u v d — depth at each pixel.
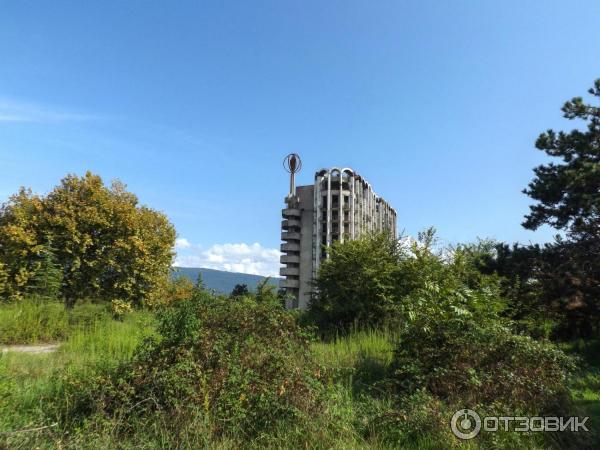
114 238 21.94
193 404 4.84
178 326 5.76
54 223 20.38
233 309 6.68
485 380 5.96
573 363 6.79
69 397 5.17
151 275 23.02
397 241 17.03
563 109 19.09
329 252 16.62
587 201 16.00
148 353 5.64
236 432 4.70
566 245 16.44
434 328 7.14
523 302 14.10
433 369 6.49
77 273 20.53
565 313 14.89
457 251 13.67
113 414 4.87
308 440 4.70
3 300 15.41
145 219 24.44
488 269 17.17
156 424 4.68
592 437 5.38
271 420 4.89
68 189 21.91
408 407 5.52
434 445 4.95
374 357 8.94
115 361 6.12
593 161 17.86
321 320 14.52
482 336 6.73
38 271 16.52
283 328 6.77
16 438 4.11
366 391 6.82
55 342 10.84
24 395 5.34
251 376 5.26
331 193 74.12
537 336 12.69
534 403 5.74
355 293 14.44
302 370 5.78
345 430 5.03
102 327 10.52
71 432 4.61
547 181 18.39
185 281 25.72
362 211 77.00
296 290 73.19
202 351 5.55
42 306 11.99
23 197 20.78
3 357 7.32
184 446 4.43
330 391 5.88
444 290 8.19
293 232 75.19
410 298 8.61
